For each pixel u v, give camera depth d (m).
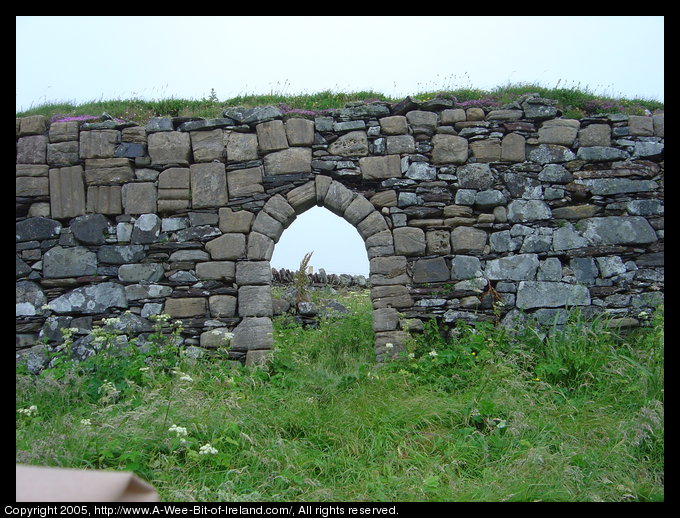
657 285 8.22
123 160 8.33
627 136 8.58
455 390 6.89
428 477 4.98
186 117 8.42
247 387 7.00
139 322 8.05
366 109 8.48
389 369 7.42
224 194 8.26
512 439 5.61
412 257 8.23
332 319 9.78
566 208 8.38
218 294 8.11
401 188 8.32
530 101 8.55
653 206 8.41
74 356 7.90
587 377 6.97
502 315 8.15
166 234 8.23
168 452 5.11
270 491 4.86
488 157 8.42
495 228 8.34
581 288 8.17
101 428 5.31
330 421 5.96
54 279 8.16
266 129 8.37
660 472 5.11
